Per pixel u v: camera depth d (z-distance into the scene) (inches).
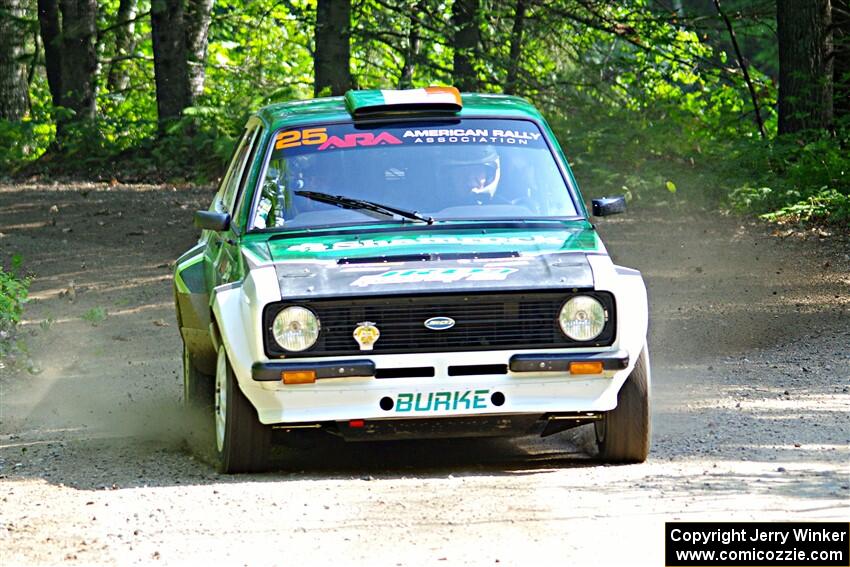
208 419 1139.9
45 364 1449.3
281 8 4360.2
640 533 690.8
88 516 770.2
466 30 3253.0
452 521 728.3
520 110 1048.2
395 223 951.6
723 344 1409.9
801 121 2556.6
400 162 991.0
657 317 1574.8
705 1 4249.5
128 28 4448.8
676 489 790.5
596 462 909.8
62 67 3604.8
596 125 2881.4
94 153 3297.2
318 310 840.3
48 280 1957.4
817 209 2214.6
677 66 3363.7
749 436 965.2
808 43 2556.6
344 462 958.4
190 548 691.4
